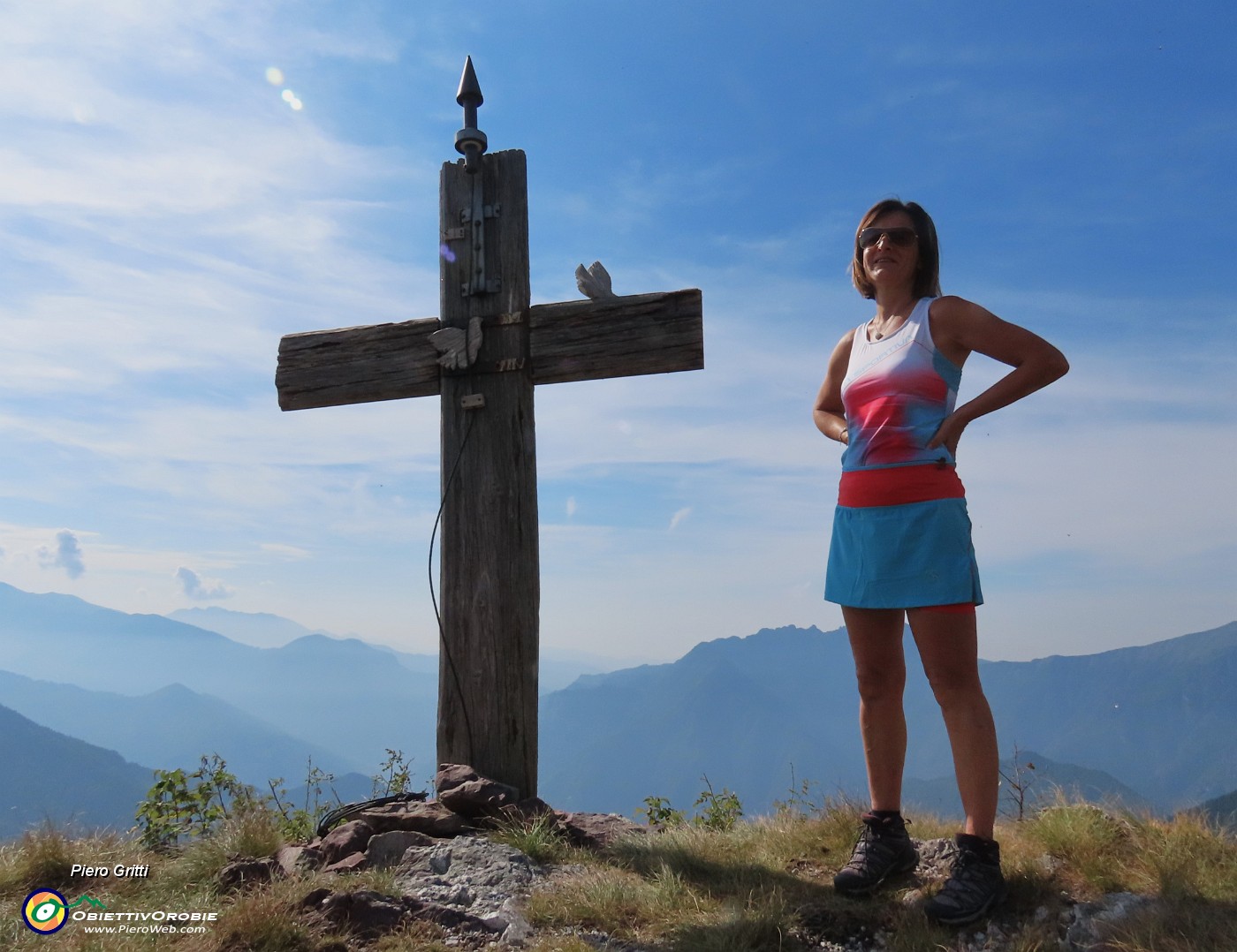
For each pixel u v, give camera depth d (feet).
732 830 15.43
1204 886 9.75
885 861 11.03
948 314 11.08
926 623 10.68
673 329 18.29
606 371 18.65
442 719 18.48
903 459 11.12
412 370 19.99
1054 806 12.40
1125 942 8.65
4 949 10.03
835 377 13.16
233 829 14.94
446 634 18.71
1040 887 10.41
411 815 14.83
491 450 19.08
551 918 10.68
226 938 9.64
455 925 10.37
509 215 19.83
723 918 10.36
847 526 11.69
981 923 9.81
